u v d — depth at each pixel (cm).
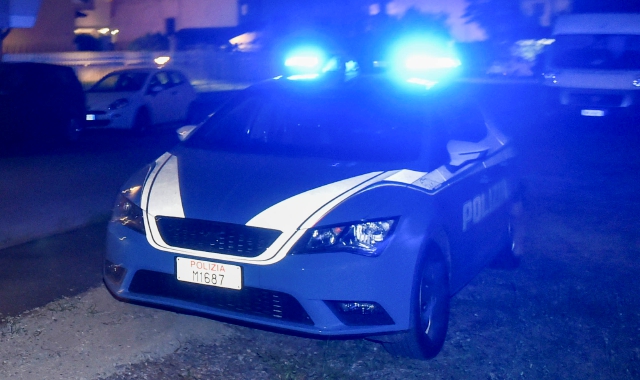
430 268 452
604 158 1295
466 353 470
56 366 432
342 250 409
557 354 473
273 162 479
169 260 432
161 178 472
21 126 1302
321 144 519
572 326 521
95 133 1598
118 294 456
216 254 420
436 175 470
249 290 416
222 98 2295
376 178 446
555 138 1570
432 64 1155
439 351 469
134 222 452
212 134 558
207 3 4544
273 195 431
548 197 968
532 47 3388
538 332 509
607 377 443
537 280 625
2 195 875
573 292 590
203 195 441
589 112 1672
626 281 625
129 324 497
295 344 476
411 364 452
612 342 494
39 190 912
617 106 1648
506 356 468
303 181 444
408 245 420
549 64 1758
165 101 1636
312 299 405
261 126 559
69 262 630
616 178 1103
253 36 4016
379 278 411
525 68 3338
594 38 1725
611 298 579
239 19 4466
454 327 515
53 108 1363
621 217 858
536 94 1861
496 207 575
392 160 479
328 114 545
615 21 1734
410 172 461
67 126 1405
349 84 582
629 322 531
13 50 3284
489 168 560
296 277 405
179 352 457
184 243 431
